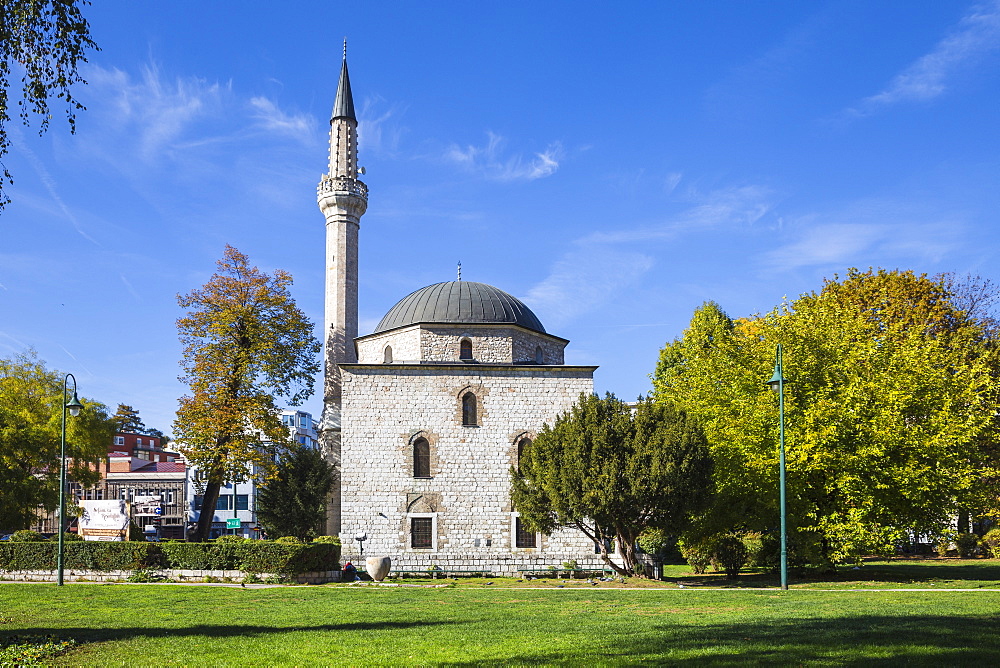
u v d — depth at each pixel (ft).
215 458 166.61
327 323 206.90
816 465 113.50
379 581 124.98
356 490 139.13
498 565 137.49
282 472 181.98
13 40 52.19
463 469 140.67
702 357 139.33
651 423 115.96
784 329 126.11
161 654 54.03
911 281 171.22
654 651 51.96
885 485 112.47
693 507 111.65
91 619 74.33
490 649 54.13
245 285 175.63
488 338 154.81
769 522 120.57
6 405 194.80
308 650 54.54
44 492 195.62
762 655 49.52
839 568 128.67
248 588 106.42
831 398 119.44
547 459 117.50
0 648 57.11
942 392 121.19
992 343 158.92
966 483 116.37
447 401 142.41
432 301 159.43
